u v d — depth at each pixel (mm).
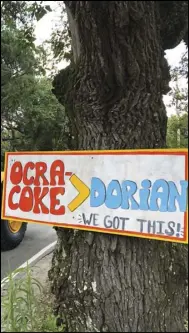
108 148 2467
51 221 2586
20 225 6422
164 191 2211
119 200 2342
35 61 9641
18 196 2758
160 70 2488
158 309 2361
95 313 2375
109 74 2381
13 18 4242
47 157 2645
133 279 2357
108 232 2359
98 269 2408
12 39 8492
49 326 2348
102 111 2482
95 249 2434
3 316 2621
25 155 2744
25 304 2666
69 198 2525
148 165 2270
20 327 2361
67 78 2693
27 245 6398
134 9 2184
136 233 2271
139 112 2447
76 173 2510
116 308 2354
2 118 11320
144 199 2268
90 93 2463
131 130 2453
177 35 2672
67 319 2469
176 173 2188
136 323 2328
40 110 9812
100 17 2246
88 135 2529
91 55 2387
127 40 2301
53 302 2734
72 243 2549
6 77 8594
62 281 2521
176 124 7957
